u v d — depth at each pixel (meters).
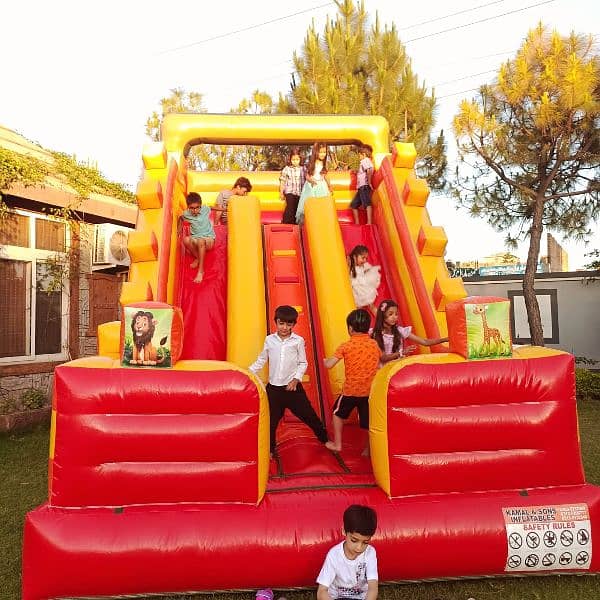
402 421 3.79
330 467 4.31
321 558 3.59
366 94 14.94
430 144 15.88
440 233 6.07
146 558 3.50
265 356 4.80
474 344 3.91
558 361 3.93
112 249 10.56
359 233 7.69
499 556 3.71
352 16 14.99
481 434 3.81
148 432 3.65
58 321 9.97
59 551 3.46
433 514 3.72
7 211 8.79
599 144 13.96
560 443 3.88
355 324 4.68
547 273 17.44
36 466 6.67
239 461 3.73
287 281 6.83
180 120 7.75
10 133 10.21
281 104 15.18
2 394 8.81
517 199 15.58
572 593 3.63
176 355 3.81
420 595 3.63
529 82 13.66
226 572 3.56
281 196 9.87
